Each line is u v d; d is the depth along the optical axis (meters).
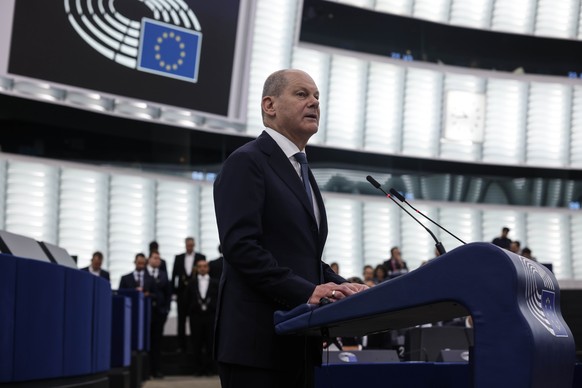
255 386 2.32
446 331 6.38
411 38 15.83
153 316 10.65
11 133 11.69
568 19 16.53
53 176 12.00
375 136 15.56
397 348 7.83
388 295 1.88
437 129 16.00
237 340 2.33
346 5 15.15
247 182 2.38
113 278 12.52
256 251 2.29
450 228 15.48
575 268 16.08
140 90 11.30
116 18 10.97
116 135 12.62
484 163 16.28
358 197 14.98
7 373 4.34
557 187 16.14
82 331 5.55
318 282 2.46
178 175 13.23
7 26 10.09
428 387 3.35
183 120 12.95
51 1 10.38
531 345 1.66
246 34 12.01
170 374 11.45
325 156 15.23
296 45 14.34
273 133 2.56
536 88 16.48
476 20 16.14
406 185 15.33
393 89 15.65
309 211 2.46
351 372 3.26
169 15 11.40
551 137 16.56
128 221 12.72
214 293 10.82
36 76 10.42
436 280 1.80
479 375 1.71
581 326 4.19
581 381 3.27
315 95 2.57
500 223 15.79
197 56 11.67
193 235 13.32
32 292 4.64
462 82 16.08
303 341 2.36
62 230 12.09
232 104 12.05
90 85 10.87
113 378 7.66
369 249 14.97
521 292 1.74
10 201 11.62
